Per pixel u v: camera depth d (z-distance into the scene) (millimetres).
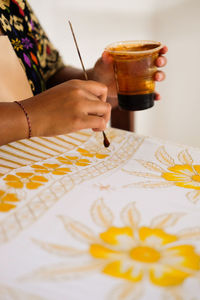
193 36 2172
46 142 841
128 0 2086
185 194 625
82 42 2100
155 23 2180
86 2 2021
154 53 756
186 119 2408
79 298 393
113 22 2109
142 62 746
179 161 764
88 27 2080
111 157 778
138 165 741
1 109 692
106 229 520
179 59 2262
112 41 2160
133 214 559
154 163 752
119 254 466
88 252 468
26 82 1049
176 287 410
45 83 1286
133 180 673
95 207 575
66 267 439
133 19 2135
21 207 571
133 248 479
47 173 690
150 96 805
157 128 2473
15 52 1087
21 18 1160
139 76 763
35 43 1204
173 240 498
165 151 809
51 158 762
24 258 455
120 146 834
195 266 444
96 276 424
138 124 2420
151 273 431
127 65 750
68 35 2043
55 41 2020
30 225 524
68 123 697
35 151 791
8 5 1134
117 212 563
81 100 690
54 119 695
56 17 1975
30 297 393
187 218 551
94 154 792
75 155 782
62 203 584
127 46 819
